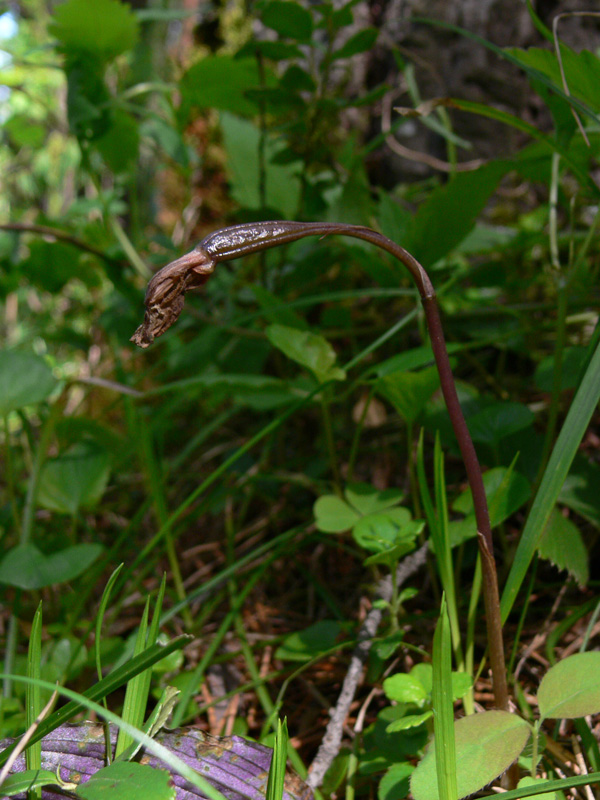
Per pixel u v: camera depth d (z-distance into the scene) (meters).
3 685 0.25
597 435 0.33
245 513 0.38
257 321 0.43
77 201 0.50
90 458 0.32
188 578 0.35
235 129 0.49
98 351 0.57
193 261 0.16
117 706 0.26
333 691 0.26
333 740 0.22
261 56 0.36
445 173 0.50
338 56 0.35
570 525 0.24
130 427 0.36
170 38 0.68
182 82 0.40
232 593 0.29
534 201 0.48
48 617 0.31
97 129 0.39
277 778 0.16
